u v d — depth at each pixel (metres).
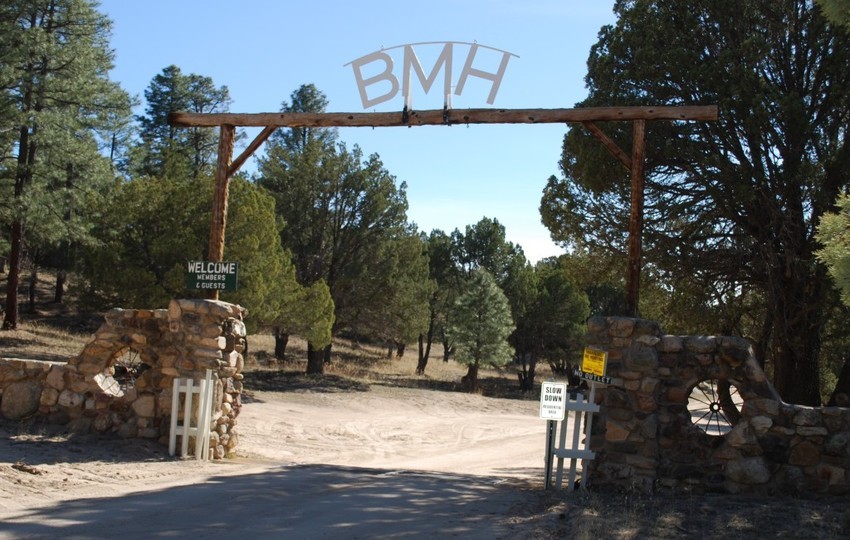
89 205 28.14
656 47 17.69
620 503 9.24
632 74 17.52
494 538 7.35
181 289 25.45
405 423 28.45
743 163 16.62
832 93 16.22
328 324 32.59
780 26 17.30
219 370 12.59
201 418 11.95
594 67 19.19
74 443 11.82
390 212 38.53
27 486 8.76
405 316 38.88
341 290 38.22
